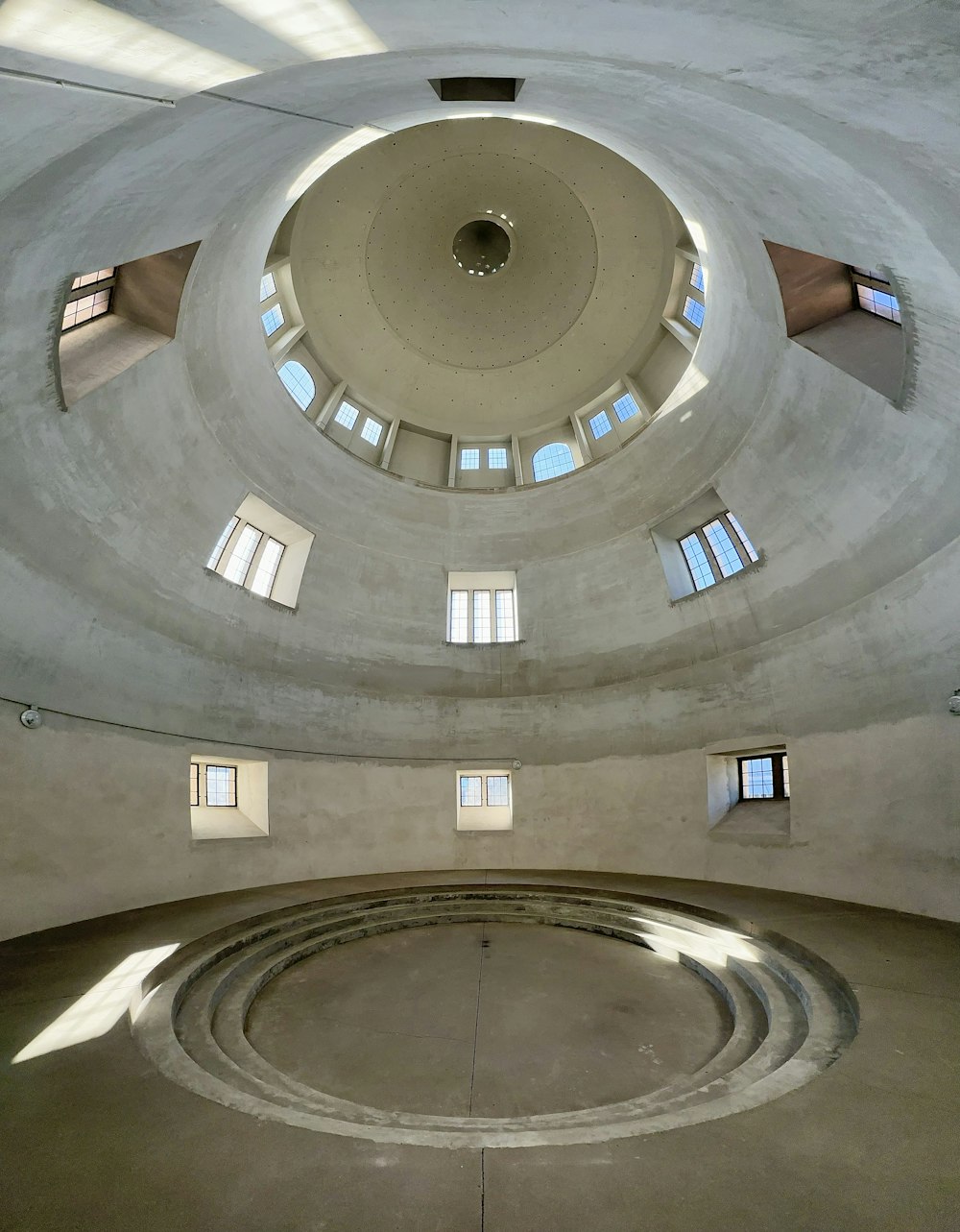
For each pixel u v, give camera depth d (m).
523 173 15.51
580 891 12.09
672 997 7.62
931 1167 3.27
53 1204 2.99
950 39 3.46
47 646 9.30
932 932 8.03
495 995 7.69
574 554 16.67
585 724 15.73
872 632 10.56
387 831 15.12
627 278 16.11
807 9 3.51
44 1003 5.73
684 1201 3.00
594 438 18.09
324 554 15.69
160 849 11.00
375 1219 2.89
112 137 5.04
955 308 6.73
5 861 8.30
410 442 18.70
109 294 10.14
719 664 13.73
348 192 15.11
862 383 9.59
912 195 5.51
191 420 11.74
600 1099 5.30
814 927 8.40
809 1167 3.28
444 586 17.27
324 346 16.56
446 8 4.07
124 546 10.91
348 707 15.40
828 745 11.11
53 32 3.30
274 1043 6.43
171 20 3.61
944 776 9.08
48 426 8.77
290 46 4.49
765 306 10.75
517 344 17.72
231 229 10.13
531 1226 2.83
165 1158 3.38
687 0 3.62
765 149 6.47
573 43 4.72
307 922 10.22
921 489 9.43
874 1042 4.82
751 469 12.71
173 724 11.76
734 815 13.37
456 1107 5.17
